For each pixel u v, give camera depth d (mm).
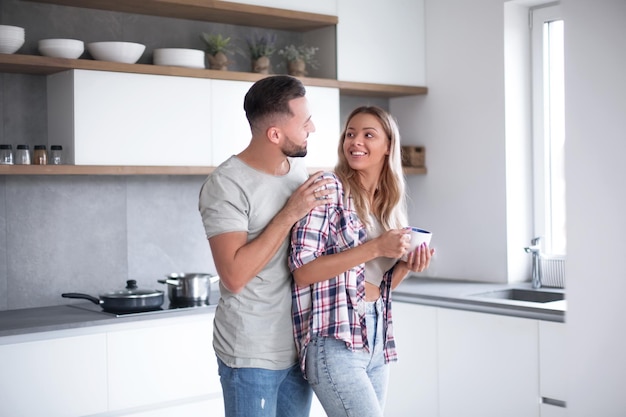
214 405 3662
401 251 2176
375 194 2475
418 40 4676
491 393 3662
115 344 3361
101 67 3535
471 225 4484
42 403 3172
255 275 2193
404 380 4082
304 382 2373
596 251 1936
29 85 3697
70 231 3846
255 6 3986
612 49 1954
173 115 3740
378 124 2406
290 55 4254
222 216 2186
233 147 3939
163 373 3496
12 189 3684
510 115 4305
